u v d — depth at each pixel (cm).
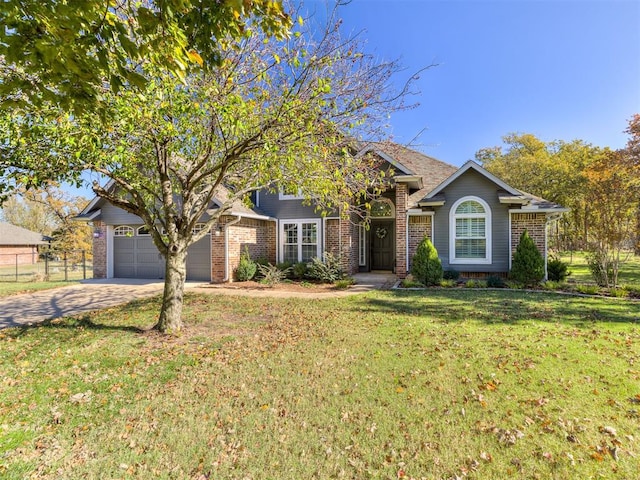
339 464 284
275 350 547
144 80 275
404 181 1309
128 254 1587
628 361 477
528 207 1241
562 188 2608
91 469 281
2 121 472
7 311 886
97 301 1016
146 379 448
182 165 759
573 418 342
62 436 327
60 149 530
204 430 333
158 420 351
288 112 496
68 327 712
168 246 681
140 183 731
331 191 736
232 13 269
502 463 282
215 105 493
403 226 1339
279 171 669
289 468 279
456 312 787
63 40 231
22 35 234
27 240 3591
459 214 1315
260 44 581
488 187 1288
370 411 362
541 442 307
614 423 333
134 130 539
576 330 627
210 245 1431
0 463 287
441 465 281
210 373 463
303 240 1531
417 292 1081
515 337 589
